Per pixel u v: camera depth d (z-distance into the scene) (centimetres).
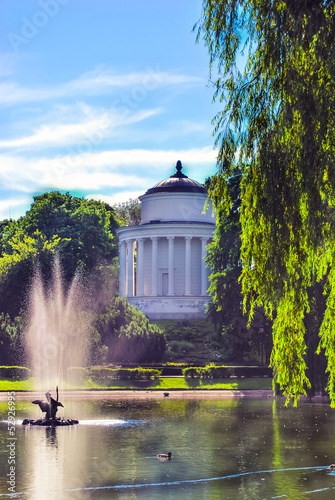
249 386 6806
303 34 2152
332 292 2388
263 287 2309
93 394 6212
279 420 4309
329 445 3319
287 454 3070
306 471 2714
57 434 3644
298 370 2475
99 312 8194
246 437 3566
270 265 2259
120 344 7788
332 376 2448
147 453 3073
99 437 3544
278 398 6022
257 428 3916
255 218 2256
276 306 2434
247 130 2338
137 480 2534
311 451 3156
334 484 2484
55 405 4109
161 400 5784
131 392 6353
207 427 3959
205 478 2584
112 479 2544
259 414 4659
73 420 4116
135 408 5047
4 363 7212
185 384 6881
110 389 6619
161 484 2483
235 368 7238
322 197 2191
